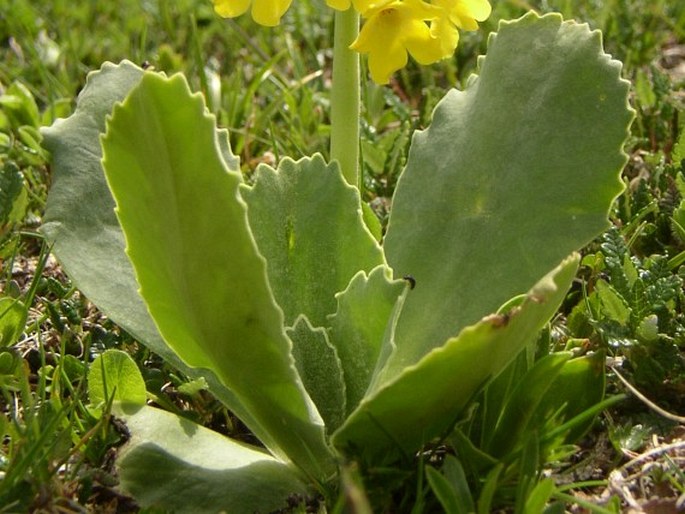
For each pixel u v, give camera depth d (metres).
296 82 0.28
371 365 0.13
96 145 0.15
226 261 0.11
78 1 0.37
